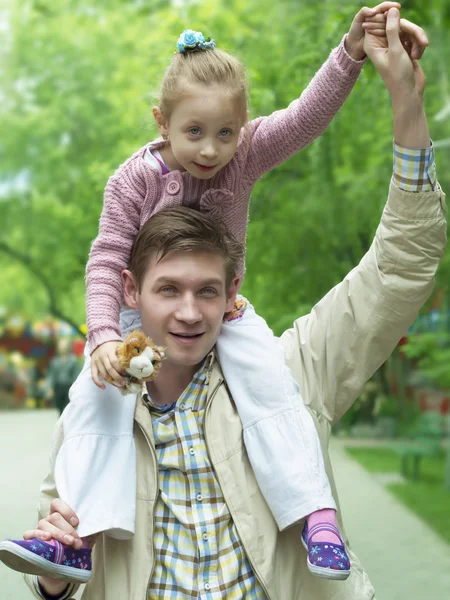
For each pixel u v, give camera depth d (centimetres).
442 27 825
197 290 269
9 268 3294
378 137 844
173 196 295
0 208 2322
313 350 291
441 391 1686
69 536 253
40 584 277
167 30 992
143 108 1046
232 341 287
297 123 300
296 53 909
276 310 988
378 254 280
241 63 303
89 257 294
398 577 833
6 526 816
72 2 2219
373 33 275
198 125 288
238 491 270
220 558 265
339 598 269
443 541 984
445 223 276
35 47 2183
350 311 286
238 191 306
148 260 271
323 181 927
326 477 270
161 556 265
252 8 1115
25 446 1678
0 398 3516
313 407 288
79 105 2103
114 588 262
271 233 984
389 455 1642
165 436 273
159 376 279
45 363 4162
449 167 956
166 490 271
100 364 264
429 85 864
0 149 2219
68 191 2259
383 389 859
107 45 2141
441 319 1116
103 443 268
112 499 261
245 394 279
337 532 259
